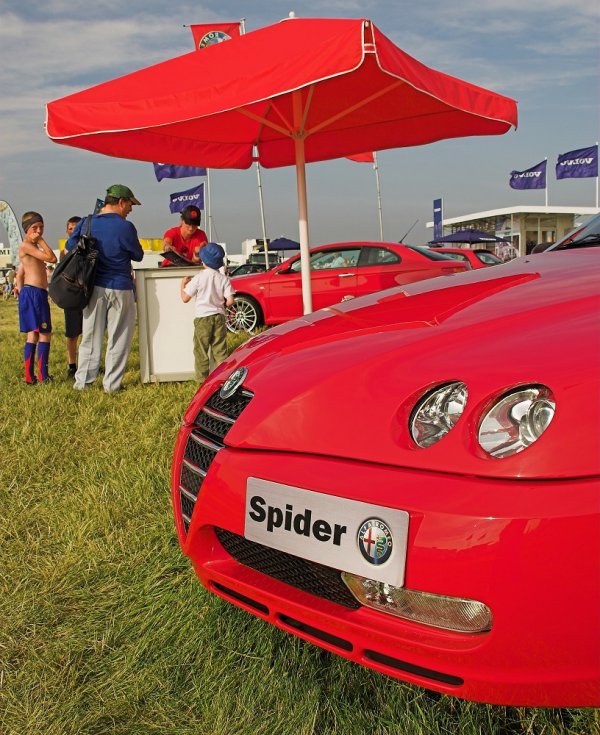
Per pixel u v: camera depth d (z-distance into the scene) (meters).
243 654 1.83
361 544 1.31
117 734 1.59
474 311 1.69
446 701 1.58
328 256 10.11
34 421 4.21
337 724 1.56
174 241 6.43
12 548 2.55
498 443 1.25
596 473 1.15
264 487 1.48
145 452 3.52
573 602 1.14
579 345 1.33
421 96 5.65
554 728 1.46
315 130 5.94
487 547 1.18
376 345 1.62
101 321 5.20
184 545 1.74
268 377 1.69
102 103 4.34
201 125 5.83
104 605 2.13
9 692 1.75
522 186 26.80
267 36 4.61
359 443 1.38
